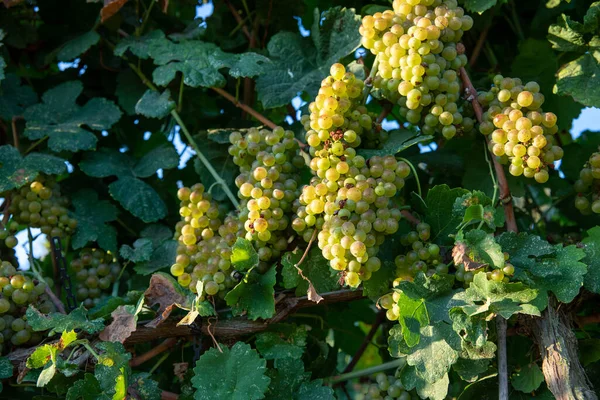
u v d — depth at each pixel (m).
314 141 1.22
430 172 1.43
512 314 1.17
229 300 1.22
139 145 1.57
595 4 1.28
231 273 1.24
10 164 1.34
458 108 1.26
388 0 1.39
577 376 1.13
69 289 1.32
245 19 1.52
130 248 1.34
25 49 1.53
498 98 1.22
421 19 1.22
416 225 1.23
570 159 1.43
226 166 1.39
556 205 1.44
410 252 1.20
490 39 1.49
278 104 1.36
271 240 1.24
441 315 1.16
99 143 1.49
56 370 1.19
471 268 1.14
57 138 1.39
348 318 1.50
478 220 1.19
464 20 1.24
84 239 1.37
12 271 1.27
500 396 1.14
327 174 1.20
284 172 1.27
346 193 1.17
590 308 1.27
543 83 1.40
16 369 1.23
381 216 1.18
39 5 1.52
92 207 1.41
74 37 1.52
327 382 1.27
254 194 1.23
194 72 1.37
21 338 1.23
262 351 1.22
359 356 1.37
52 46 1.54
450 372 1.34
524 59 1.41
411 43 1.20
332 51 1.39
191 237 1.27
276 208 1.23
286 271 1.23
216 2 1.55
